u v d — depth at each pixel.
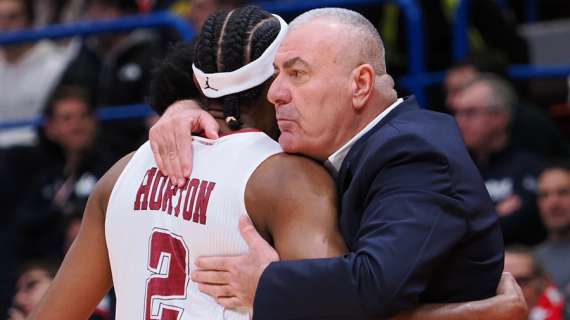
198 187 6.36
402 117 6.42
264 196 6.21
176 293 6.31
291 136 6.36
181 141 6.51
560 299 11.69
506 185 13.84
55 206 15.03
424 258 5.80
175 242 6.36
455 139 6.30
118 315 6.60
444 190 6.00
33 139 17.12
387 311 5.77
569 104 16.61
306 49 6.31
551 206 12.88
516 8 20.47
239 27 6.59
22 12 18.12
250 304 6.07
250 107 6.71
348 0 15.02
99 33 15.55
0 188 16.33
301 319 5.86
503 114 14.02
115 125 15.68
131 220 6.54
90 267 6.80
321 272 5.83
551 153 14.84
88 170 15.09
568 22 20.17
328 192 6.29
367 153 6.23
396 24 15.83
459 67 14.98
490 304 6.13
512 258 11.64
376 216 5.97
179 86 7.42
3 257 14.96
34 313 6.81
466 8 15.72
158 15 15.19
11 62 17.80
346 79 6.32
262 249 6.05
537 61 18.88
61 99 15.01
